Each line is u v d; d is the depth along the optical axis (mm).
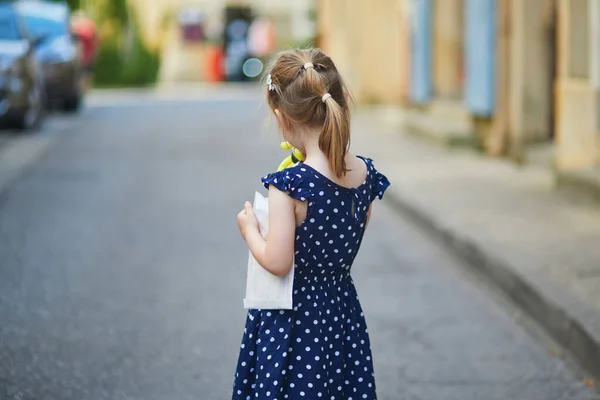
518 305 6766
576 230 8320
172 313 6531
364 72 22000
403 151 14281
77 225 9453
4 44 17078
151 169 13273
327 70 3471
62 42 21469
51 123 19531
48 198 10922
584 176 9867
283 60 3475
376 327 6301
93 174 12727
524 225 8578
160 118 21109
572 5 10219
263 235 3529
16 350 5711
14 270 7652
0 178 11938
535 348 5898
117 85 36625
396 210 10602
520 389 5234
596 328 5562
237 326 6254
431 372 5469
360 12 22219
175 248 8523
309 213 3445
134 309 6609
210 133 18031
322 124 3457
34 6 22281
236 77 39156
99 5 36156
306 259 3518
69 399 4980
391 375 5410
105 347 5805
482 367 5562
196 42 40125
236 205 10641
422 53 17156
